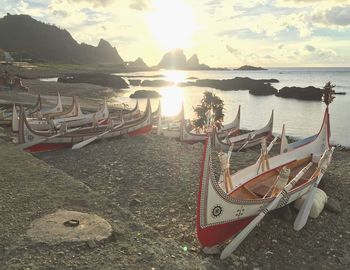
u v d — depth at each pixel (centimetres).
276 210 1077
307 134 3281
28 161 1309
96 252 728
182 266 705
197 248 886
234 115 4422
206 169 814
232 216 895
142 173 1420
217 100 2680
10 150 1454
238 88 8806
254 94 7350
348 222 1059
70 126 2548
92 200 980
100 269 675
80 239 762
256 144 2372
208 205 834
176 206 1120
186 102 5778
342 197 1236
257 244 923
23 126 1741
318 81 12300
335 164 1666
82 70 14825
